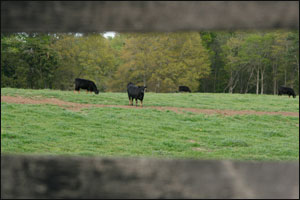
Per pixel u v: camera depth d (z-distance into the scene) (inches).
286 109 1027.3
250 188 39.6
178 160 42.4
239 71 2967.5
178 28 43.2
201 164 42.1
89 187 39.4
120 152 425.1
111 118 671.8
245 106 1067.9
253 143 542.0
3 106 669.9
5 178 39.9
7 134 454.3
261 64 2812.5
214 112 869.2
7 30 43.2
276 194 38.6
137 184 39.4
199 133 607.2
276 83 3095.5
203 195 39.4
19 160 42.3
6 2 42.6
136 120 680.4
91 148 434.3
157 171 41.2
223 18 42.6
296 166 41.6
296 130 708.7
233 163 41.6
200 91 3073.3
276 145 526.9
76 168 40.9
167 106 934.4
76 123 601.3
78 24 43.2
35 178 40.0
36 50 1855.3
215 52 2910.9
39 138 469.4
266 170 40.5
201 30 42.7
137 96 867.4
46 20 43.0
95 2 43.2
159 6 43.3
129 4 43.1
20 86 1964.8
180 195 38.6
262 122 773.3
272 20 41.9
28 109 666.8
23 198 39.0
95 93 1166.3
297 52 2659.9
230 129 663.1
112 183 39.6
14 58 1873.8
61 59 2038.6
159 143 495.5
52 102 825.5
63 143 455.8
